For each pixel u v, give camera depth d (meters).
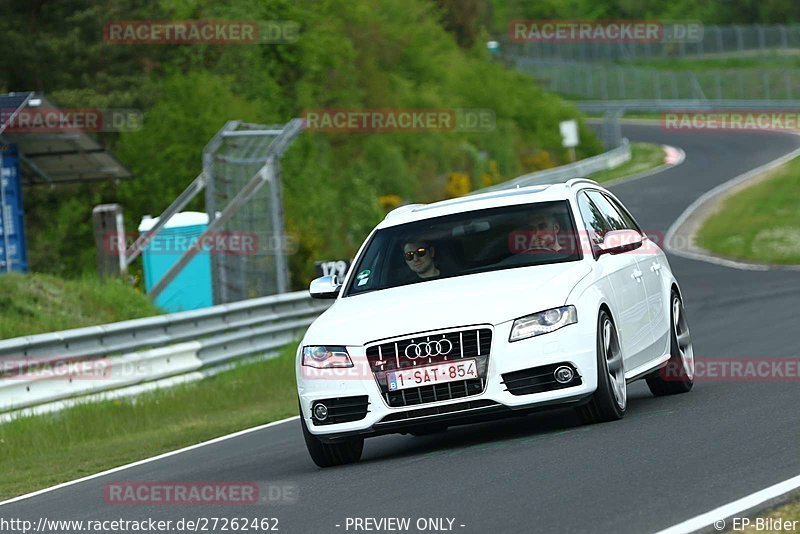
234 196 94.06
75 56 134.25
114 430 50.72
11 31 129.62
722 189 198.25
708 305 83.50
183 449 42.00
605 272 33.50
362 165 173.75
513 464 27.17
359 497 25.89
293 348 71.38
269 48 170.00
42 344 52.53
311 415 31.44
